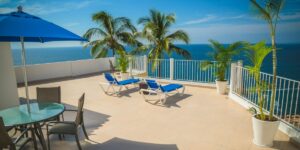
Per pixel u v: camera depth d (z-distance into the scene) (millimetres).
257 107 5512
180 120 5316
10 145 3076
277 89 5145
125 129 4820
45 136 4465
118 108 6348
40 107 4055
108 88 8781
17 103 6363
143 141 4230
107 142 4207
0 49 5910
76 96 7918
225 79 8070
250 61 4363
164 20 15422
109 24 16719
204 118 5430
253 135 4430
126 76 10398
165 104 6645
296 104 4621
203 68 8422
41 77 10875
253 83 5867
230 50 7711
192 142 4164
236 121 5199
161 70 10703
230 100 6996
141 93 7879
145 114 5785
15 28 3023
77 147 4035
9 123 3277
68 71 11945
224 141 4188
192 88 8789
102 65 13680
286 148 3873
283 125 4480
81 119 4105
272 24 3896
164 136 4441
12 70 6207
